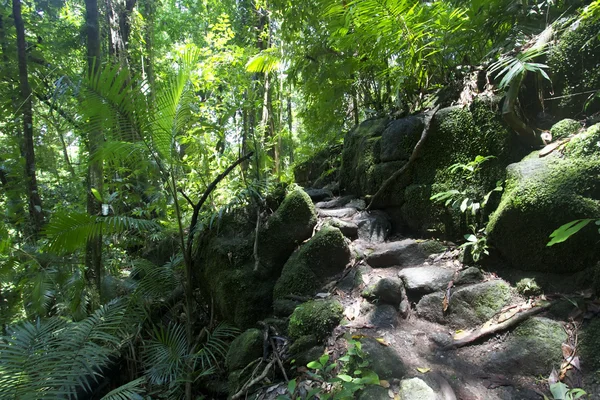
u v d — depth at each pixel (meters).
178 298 3.49
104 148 2.64
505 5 3.06
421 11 2.94
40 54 4.10
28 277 3.49
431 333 2.01
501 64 2.49
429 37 3.10
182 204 4.79
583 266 1.88
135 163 3.16
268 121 5.79
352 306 2.30
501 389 1.59
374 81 4.26
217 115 5.22
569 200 1.88
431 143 2.86
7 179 4.21
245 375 2.20
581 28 2.38
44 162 4.60
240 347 2.38
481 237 2.35
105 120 2.70
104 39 5.85
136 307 3.07
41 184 4.98
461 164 2.54
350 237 2.97
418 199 2.87
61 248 2.68
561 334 1.69
